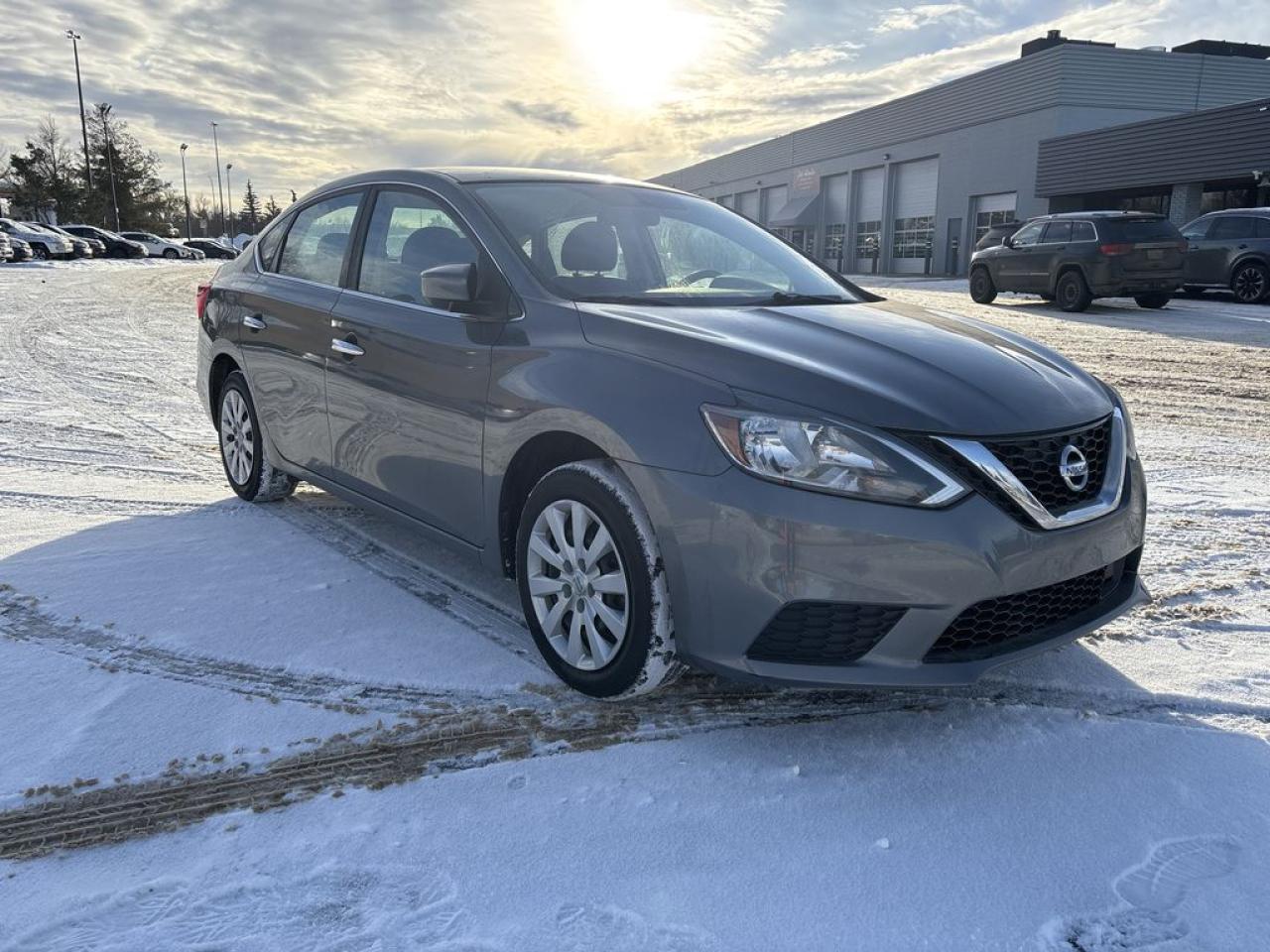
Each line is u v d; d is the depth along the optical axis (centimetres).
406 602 344
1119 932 186
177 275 2728
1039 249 1605
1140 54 3022
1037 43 3397
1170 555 405
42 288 1947
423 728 259
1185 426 693
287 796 226
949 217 3616
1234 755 249
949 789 234
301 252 424
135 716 260
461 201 336
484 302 308
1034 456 246
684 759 246
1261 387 852
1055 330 1284
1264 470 562
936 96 3631
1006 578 235
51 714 260
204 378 489
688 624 248
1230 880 201
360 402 358
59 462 539
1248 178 2350
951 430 235
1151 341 1162
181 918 185
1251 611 345
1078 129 3048
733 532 235
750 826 218
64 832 211
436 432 320
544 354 283
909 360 264
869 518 228
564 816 220
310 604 340
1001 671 298
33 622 319
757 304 317
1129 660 305
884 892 197
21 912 186
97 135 6406
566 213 342
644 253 340
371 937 181
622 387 260
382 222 373
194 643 306
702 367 253
